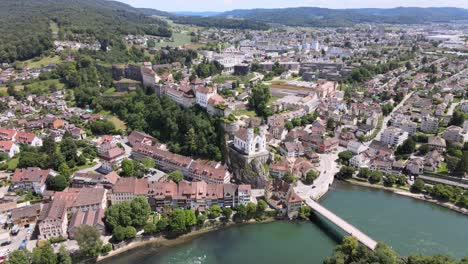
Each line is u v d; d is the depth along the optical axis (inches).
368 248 7623.0
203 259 7677.2
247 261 7632.9
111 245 7800.2
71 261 7273.6
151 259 7647.6
